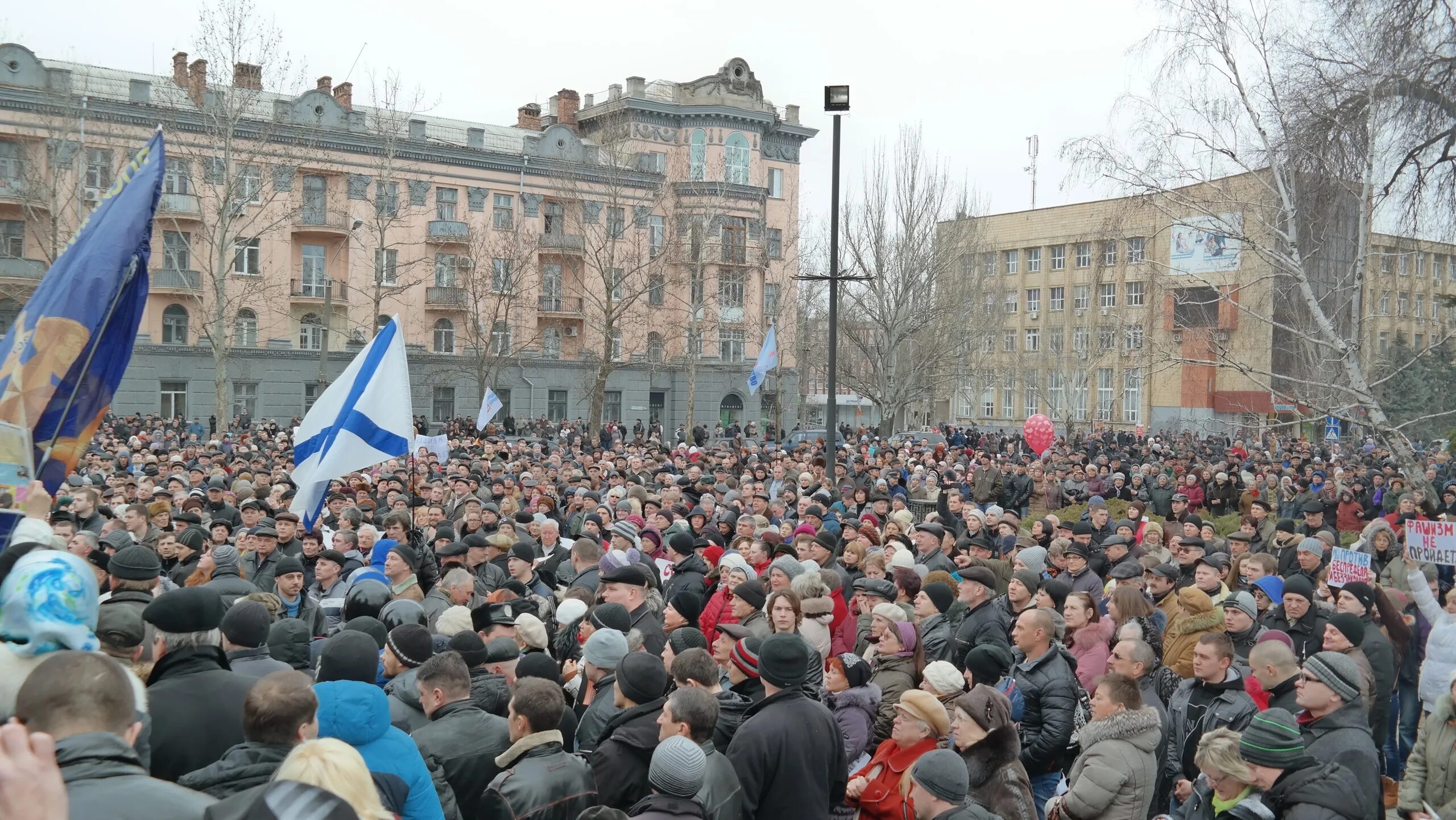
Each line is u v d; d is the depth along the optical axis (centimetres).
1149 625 754
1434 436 3969
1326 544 1126
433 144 5153
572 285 5569
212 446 2503
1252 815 445
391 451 961
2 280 4022
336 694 405
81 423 579
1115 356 6838
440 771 465
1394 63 1644
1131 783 520
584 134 6081
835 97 1572
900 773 527
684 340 5800
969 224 4953
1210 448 4388
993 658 602
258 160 4347
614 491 1502
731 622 778
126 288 590
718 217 5253
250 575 1017
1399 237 1834
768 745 492
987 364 7500
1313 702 533
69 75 4119
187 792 291
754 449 3012
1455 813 566
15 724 200
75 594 363
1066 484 2389
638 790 503
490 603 695
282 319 4850
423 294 5219
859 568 1034
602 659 593
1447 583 1230
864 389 4578
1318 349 2681
